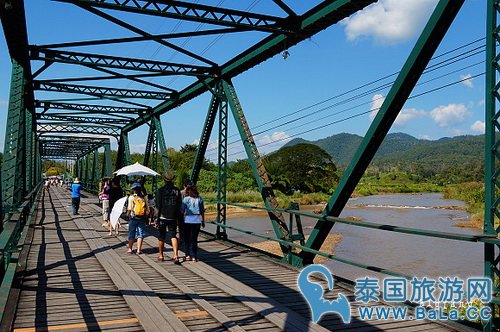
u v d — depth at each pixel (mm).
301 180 70125
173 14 8531
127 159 26359
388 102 6473
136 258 9266
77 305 5801
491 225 4531
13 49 10656
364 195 97688
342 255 20234
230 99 12094
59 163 119625
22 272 7484
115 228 12586
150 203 14602
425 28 5875
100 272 7820
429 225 33438
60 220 16734
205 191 55594
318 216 7414
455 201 68750
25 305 5773
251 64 11352
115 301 6012
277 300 6254
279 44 9938
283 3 8828
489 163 4559
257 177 10578
